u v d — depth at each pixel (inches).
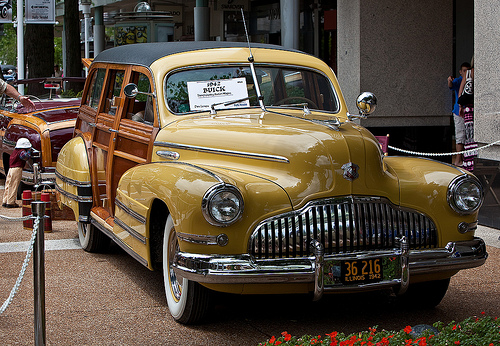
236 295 223.8
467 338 146.0
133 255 213.5
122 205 218.1
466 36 545.3
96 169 271.1
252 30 908.6
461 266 190.2
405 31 438.9
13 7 1177.4
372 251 180.5
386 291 230.8
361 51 434.0
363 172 182.7
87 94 304.5
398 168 199.9
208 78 229.1
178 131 210.4
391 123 447.5
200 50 235.5
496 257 272.1
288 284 178.2
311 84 243.8
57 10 1291.8
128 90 218.1
